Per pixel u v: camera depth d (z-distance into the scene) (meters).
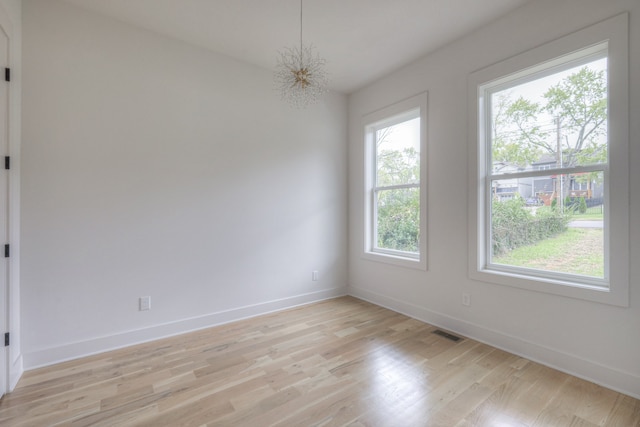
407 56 3.09
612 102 1.91
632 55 1.84
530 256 2.42
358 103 3.91
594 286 2.05
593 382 2.00
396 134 3.56
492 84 2.59
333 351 2.46
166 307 2.75
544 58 2.21
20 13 2.14
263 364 2.25
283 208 3.48
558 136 2.26
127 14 2.45
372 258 3.71
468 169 2.70
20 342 2.16
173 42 2.78
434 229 3.00
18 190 2.10
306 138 3.67
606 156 2.03
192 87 2.88
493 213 2.64
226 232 3.08
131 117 2.58
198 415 1.70
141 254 2.63
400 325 3.00
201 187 2.93
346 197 4.06
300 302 3.63
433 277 3.02
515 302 2.41
